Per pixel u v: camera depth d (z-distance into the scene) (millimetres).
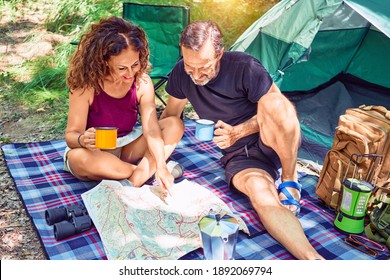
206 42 2311
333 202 2668
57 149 3463
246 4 6867
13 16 6246
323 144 3682
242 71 2545
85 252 2285
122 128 2832
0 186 2949
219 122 2576
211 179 3066
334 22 4562
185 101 2902
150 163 2779
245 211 2689
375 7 3566
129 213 2381
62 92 4660
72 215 2447
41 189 2852
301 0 3670
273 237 2398
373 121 2635
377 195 2582
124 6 4281
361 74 4891
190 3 6480
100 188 2578
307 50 3641
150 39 4301
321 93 4676
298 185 2672
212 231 1994
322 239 2461
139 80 2748
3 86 4723
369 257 2324
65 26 5953
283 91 4473
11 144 3477
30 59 5262
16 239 2447
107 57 2457
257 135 2779
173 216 2465
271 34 3816
